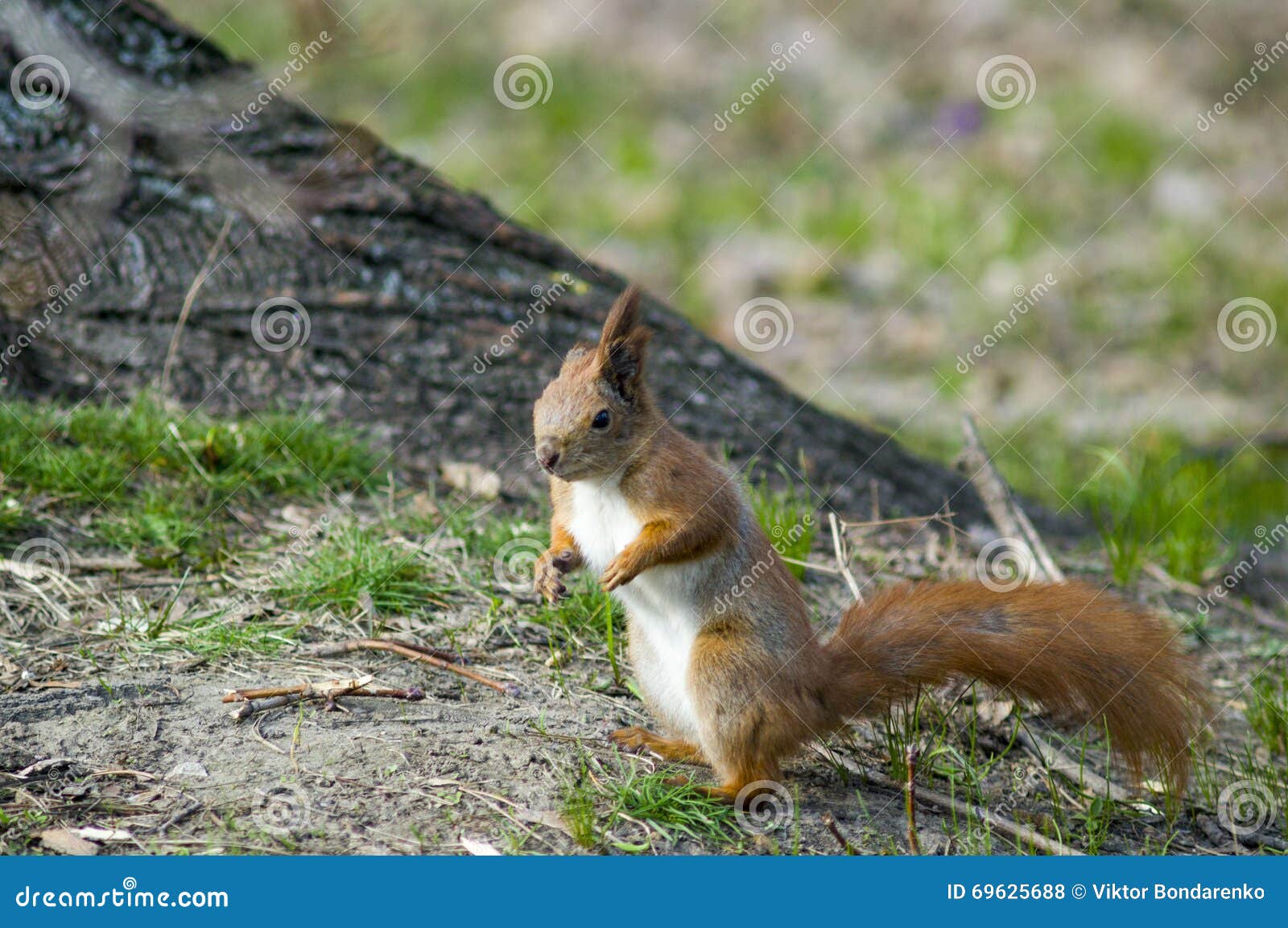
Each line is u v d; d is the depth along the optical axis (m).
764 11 24.80
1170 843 7.34
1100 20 23.92
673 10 24.72
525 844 5.93
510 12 24.12
